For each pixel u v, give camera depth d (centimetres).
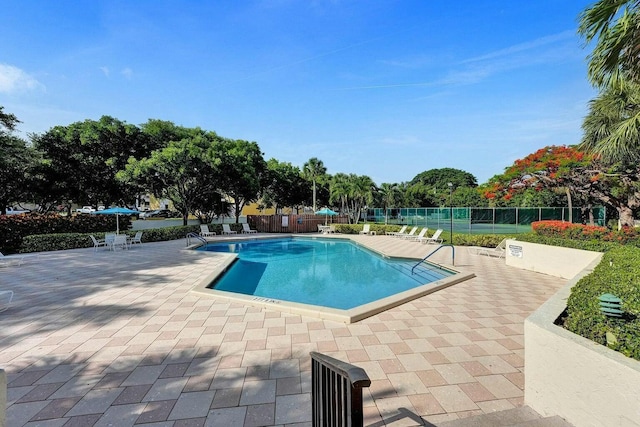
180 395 275
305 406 258
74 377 307
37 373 315
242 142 2409
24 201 1802
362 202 3142
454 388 283
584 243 750
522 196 2527
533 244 859
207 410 253
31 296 604
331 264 1177
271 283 884
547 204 2434
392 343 386
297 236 2030
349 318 457
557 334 212
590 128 753
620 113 669
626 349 178
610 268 377
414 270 1022
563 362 206
